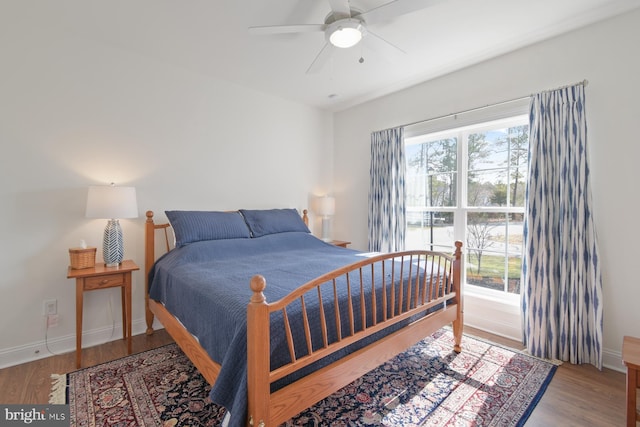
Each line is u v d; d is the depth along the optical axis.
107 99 2.48
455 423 1.55
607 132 2.10
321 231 4.07
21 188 2.15
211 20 2.13
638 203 2.00
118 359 2.19
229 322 1.34
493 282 2.84
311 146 3.98
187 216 2.64
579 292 2.12
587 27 2.17
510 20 2.13
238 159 3.30
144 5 1.96
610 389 1.85
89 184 2.42
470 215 3.00
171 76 2.81
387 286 1.82
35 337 2.21
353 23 1.78
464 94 2.85
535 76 2.41
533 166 2.32
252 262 2.35
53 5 1.97
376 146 3.57
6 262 2.11
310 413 1.61
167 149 2.81
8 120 2.10
